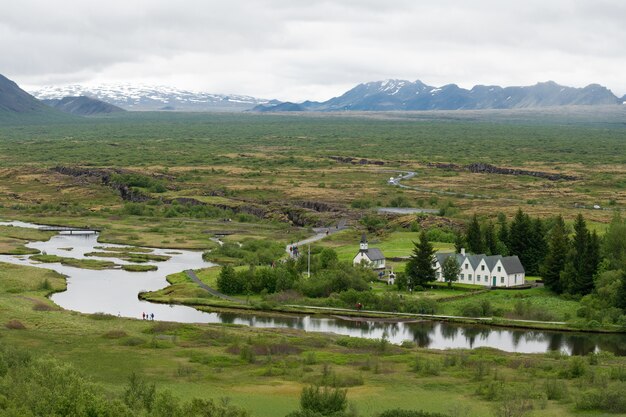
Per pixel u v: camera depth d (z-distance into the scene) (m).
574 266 190.25
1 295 186.50
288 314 179.88
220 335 150.62
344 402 100.06
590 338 156.38
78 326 155.38
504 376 122.00
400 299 183.12
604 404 102.19
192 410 88.94
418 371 125.44
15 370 105.56
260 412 100.44
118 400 88.75
